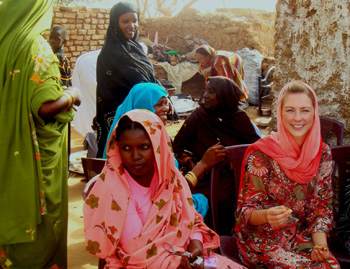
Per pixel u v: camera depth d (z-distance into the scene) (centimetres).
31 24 277
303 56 357
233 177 343
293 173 261
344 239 291
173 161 238
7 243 282
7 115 274
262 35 1238
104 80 427
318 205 267
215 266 240
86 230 232
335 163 311
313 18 346
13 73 271
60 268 317
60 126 299
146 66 439
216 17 1195
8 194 280
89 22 979
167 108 336
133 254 220
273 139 268
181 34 1235
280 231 262
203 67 742
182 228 238
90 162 332
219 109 357
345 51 336
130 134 226
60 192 302
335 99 346
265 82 940
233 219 339
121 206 225
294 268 247
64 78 575
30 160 278
